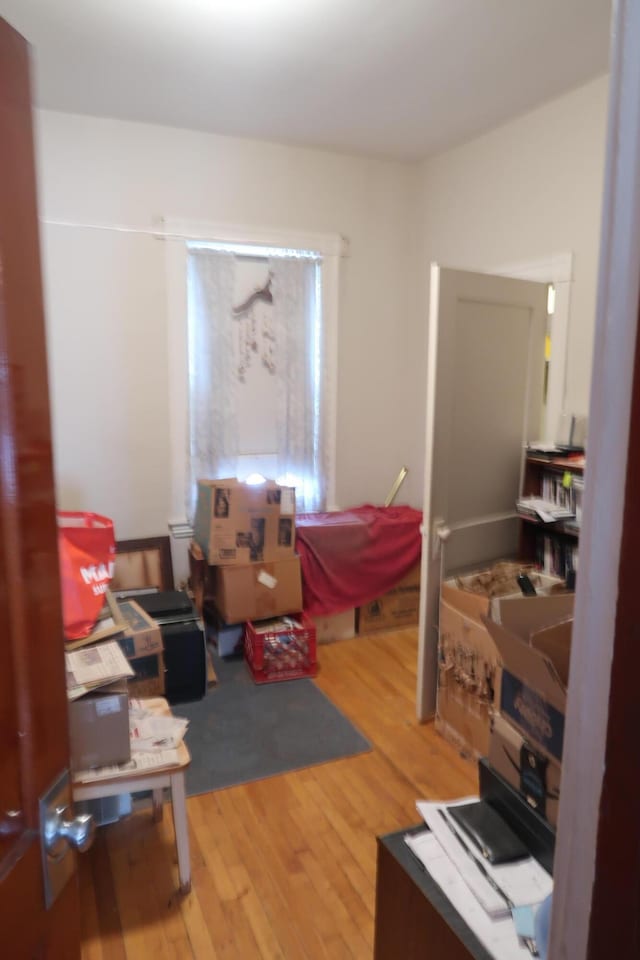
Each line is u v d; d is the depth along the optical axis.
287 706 3.04
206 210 3.61
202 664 3.07
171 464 3.73
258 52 2.62
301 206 3.81
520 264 3.28
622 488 0.49
